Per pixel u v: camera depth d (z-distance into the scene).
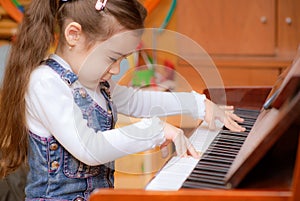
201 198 0.73
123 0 1.16
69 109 1.12
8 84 1.21
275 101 0.97
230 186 0.77
